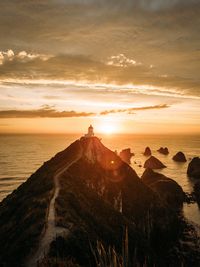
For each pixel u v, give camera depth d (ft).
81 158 288.10
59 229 119.75
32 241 108.58
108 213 186.60
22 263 94.99
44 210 143.74
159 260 161.79
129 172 303.07
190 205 329.72
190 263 183.01
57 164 279.08
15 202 198.59
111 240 141.18
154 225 230.68
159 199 278.87
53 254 98.22
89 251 105.91
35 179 251.39
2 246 121.29
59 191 181.88
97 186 250.98
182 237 231.09
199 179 505.66
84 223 139.85
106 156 322.75
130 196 264.31
